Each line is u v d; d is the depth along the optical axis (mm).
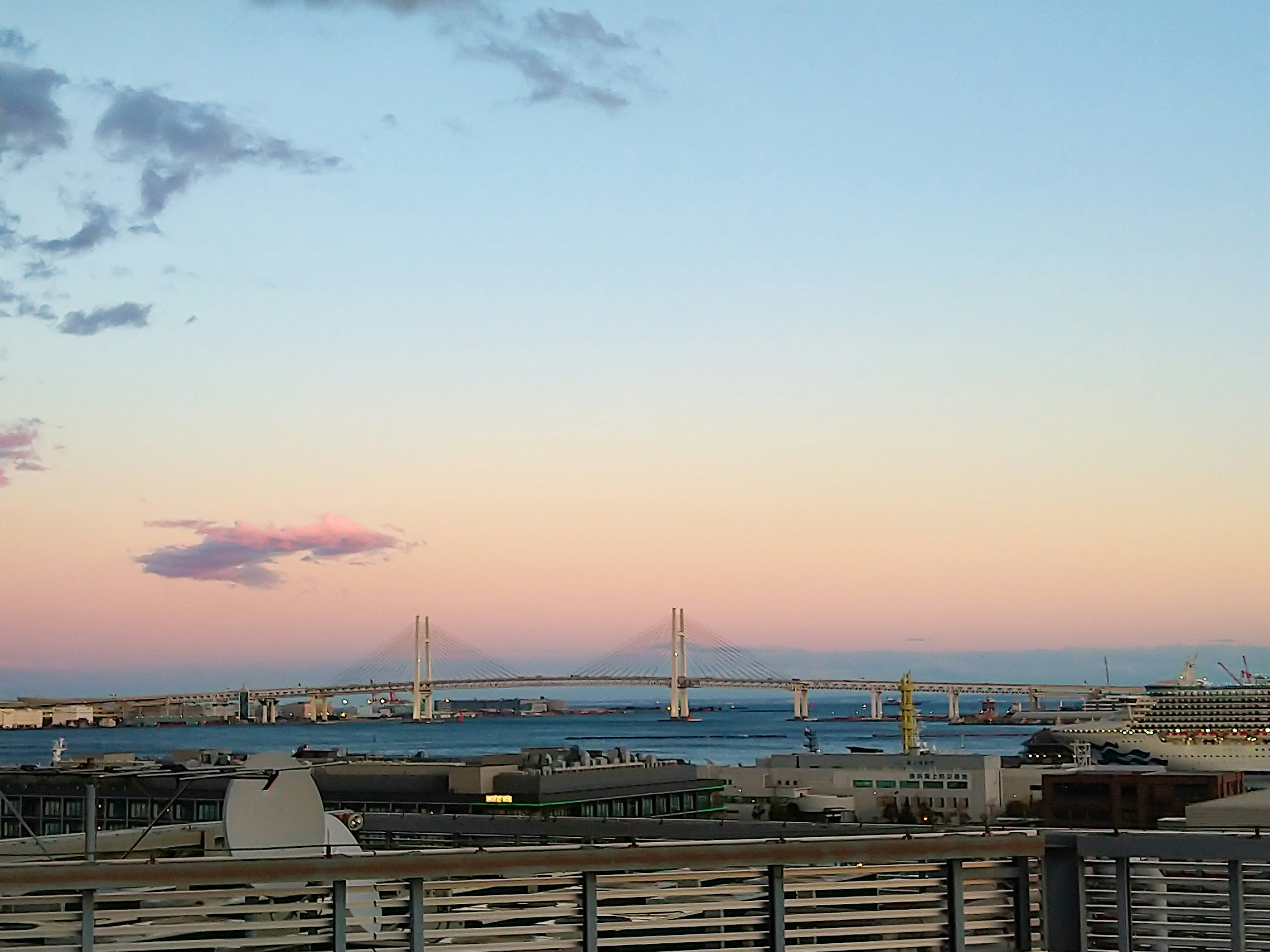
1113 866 22016
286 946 19125
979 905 21906
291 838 27750
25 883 18078
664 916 20531
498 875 19891
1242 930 21109
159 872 18547
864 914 21188
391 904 19516
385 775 143875
